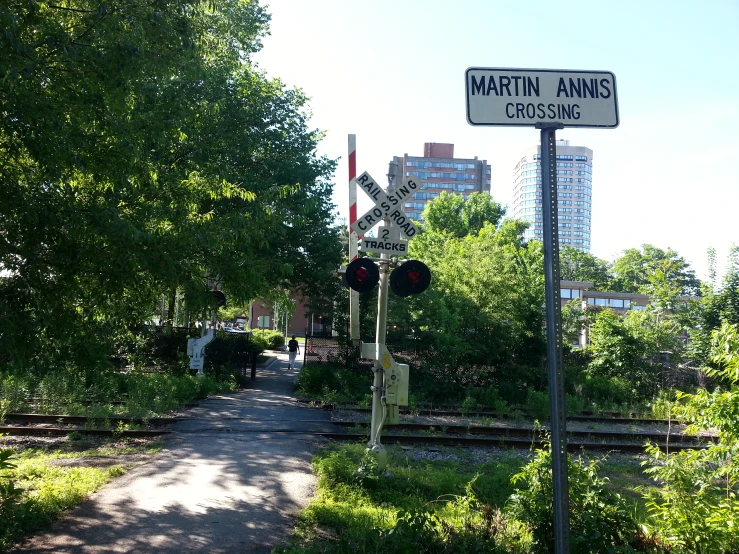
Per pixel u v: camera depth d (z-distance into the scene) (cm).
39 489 727
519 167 13212
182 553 566
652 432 1434
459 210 5762
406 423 1400
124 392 1602
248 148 2044
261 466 920
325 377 1973
